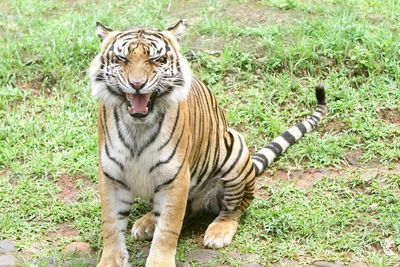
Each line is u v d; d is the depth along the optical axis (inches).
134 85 335.6
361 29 557.6
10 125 501.7
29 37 590.9
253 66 544.7
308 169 455.2
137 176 357.7
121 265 360.2
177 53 353.7
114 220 361.7
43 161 462.6
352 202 417.4
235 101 518.6
